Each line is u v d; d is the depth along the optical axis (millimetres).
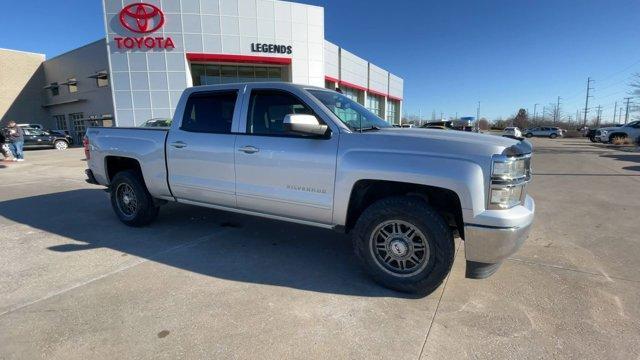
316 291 3301
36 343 2516
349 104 4148
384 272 3318
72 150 24312
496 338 2609
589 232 5078
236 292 3262
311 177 3539
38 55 38656
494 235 2867
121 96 22219
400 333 2664
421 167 3029
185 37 22141
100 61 31141
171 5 21797
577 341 2572
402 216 3133
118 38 21688
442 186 2961
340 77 31172
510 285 3432
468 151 2945
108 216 5848
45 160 16078
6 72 36625
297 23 24141
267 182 3822
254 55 23344
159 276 3574
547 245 4531
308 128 3305
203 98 4414
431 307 3033
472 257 2998
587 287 3393
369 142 3289
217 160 4148
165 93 22469
